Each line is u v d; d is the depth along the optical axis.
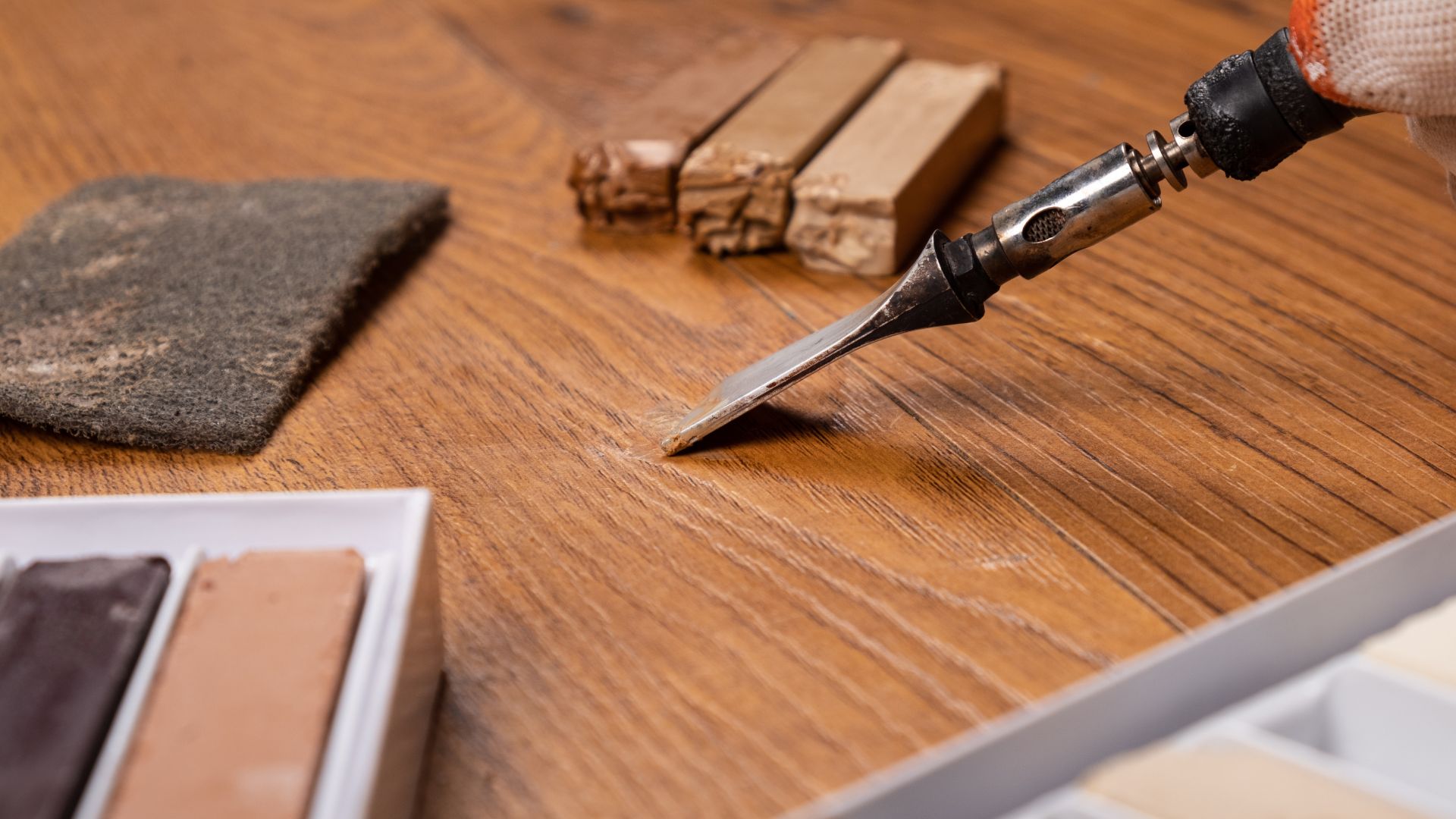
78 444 0.41
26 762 0.33
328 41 0.57
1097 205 0.39
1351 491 0.39
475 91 0.54
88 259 0.46
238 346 0.43
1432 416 0.41
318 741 0.34
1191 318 0.44
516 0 0.59
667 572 0.38
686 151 0.47
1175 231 0.47
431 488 0.40
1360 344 0.43
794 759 0.36
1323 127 0.38
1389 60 0.36
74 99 0.54
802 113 0.48
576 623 0.38
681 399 0.42
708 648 0.37
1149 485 0.40
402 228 0.46
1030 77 0.53
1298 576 0.38
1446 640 0.34
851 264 0.46
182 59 0.56
